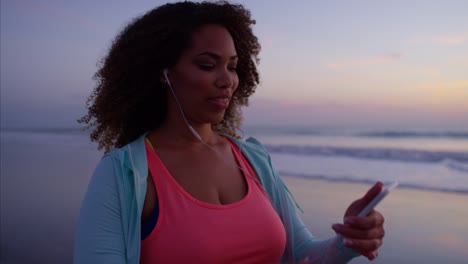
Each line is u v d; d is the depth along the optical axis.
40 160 14.65
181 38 1.65
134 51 1.73
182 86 1.68
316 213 7.36
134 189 1.50
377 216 1.31
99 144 2.00
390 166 14.37
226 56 1.67
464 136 29.53
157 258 1.46
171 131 1.74
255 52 2.06
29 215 7.07
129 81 1.79
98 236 1.39
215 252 1.48
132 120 1.87
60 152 17.91
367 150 18.39
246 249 1.55
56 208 7.45
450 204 8.25
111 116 1.85
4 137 33.78
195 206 1.54
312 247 1.74
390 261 5.16
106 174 1.50
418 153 16.81
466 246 5.60
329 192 9.52
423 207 8.05
